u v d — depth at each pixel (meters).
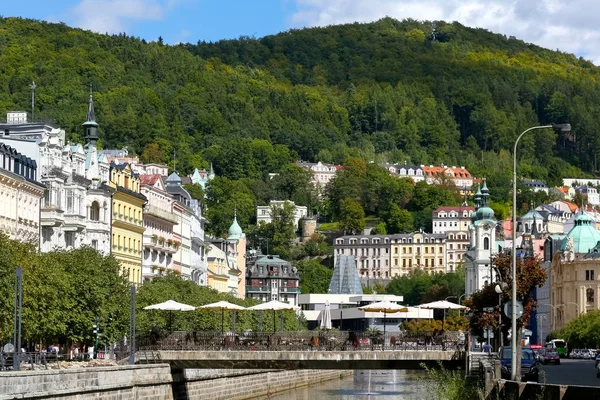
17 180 180.50
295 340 164.38
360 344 163.50
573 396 75.12
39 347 160.88
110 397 129.38
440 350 160.25
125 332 173.88
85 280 161.25
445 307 186.88
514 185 121.44
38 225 194.62
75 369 117.38
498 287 135.75
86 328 159.75
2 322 135.00
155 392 147.50
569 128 122.75
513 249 118.81
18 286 129.25
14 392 100.00
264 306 178.12
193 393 167.62
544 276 169.50
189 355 158.88
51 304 145.88
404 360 158.38
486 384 107.12
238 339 163.12
